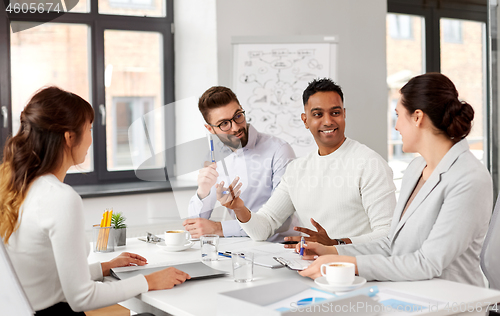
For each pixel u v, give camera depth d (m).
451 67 4.62
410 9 4.40
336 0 3.95
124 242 1.88
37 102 1.31
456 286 1.28
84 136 1.38
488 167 4.71
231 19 3.56
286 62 3.50
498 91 3.48
